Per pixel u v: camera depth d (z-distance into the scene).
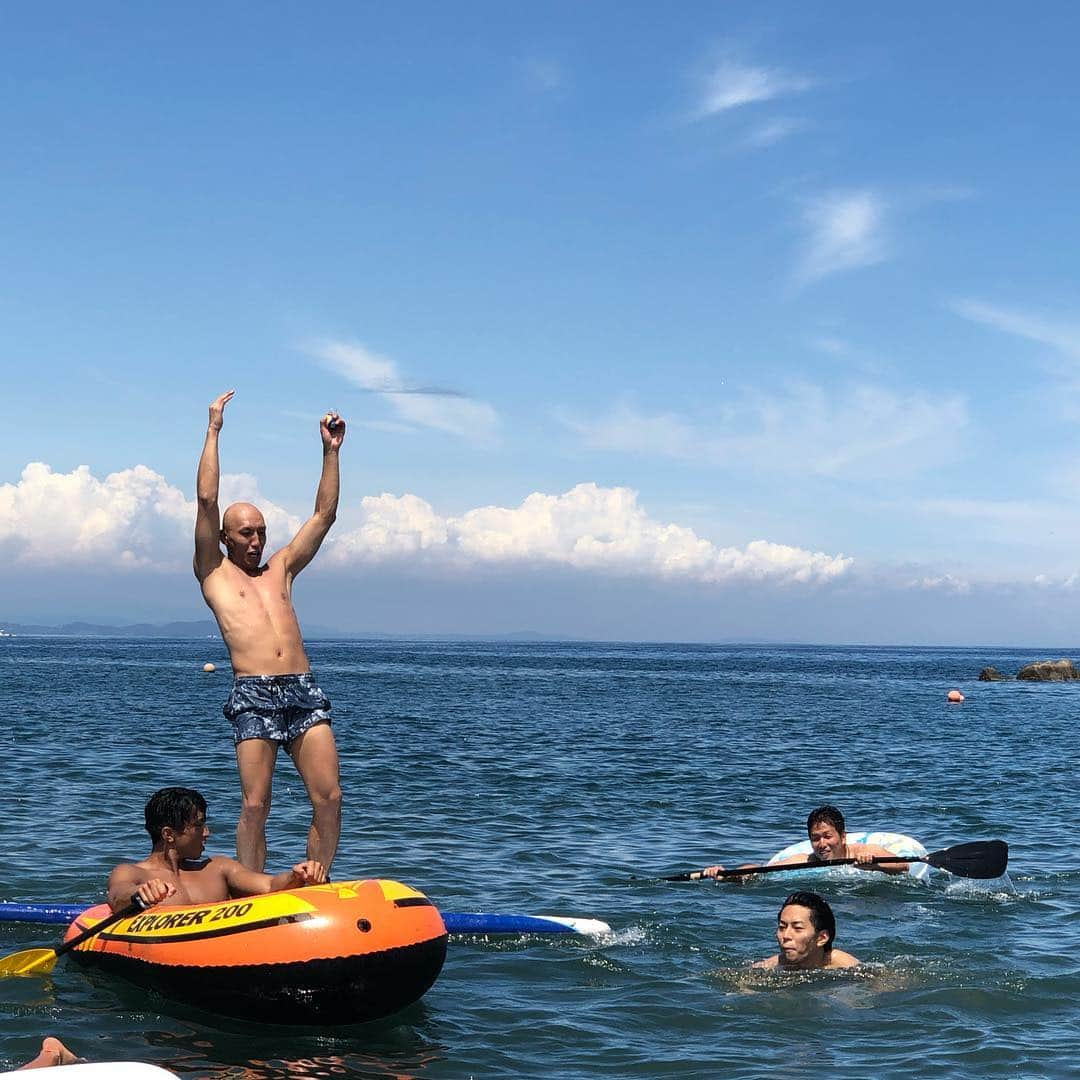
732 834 14.84
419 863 12.34
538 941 9.34
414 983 7.37
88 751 22.34
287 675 8.63
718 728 32.81
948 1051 6.96
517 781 19.47
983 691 61.47
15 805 15.30
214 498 8.64
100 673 65.44
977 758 25.28
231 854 12.67
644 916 10.25
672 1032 7.30
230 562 8.86
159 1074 5.61
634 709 41.09
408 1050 6.91
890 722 36.72
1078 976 8.50
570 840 14.04
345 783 18.58
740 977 8.45
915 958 8.95
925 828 15.70
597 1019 7.51
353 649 187.62
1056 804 18.08
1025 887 11.72
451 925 9.02
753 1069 6.66
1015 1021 7.53
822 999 7.94
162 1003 7.62
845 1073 6.61
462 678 67.81
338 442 9.17
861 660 158.38
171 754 22.19
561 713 37.91
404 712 36.50
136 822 14.27
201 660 97.31
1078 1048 7.03
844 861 11.94
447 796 17.44
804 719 37.56
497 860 12.64
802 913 8.62
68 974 8.19
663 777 20.62
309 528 9.09
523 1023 7.41
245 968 7.25
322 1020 7.21
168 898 8.22
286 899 7.48
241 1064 6.62
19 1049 6.77
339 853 12.77
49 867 11.51
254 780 8.50
